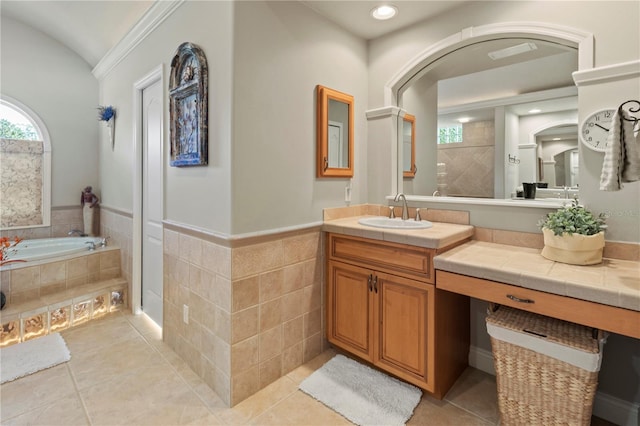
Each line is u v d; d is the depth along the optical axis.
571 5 1.77
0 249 2.88
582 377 1.40
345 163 2.51
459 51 2.27
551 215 1.72
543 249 1.74
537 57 1.97
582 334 1.48
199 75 1.98
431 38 2.33
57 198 3.93
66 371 2.15
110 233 3.81
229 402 1.84
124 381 2.05
